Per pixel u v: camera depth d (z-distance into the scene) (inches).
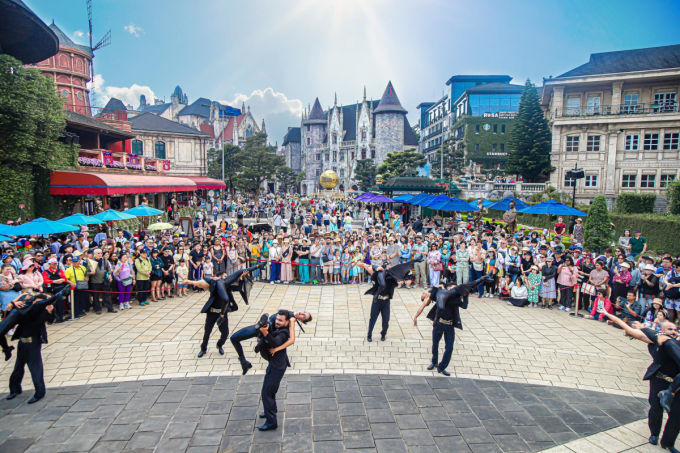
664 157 1448.1
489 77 3041.3
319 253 619.5
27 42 751.7
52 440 234.1
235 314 469.4
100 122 1302.9
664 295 407.5
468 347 380.8
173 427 249.0
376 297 391.5
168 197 1556.3
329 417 263.0
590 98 1561.3
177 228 986.1
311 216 1349.7
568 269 497.0
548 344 389.1
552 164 1572.3
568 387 306.2
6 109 647.8
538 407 277.3
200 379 311.3
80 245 587.5
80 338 388.8
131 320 445.4
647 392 299.9
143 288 503.5
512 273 542.3
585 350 374.6
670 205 959.6
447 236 896.9
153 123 1998.0
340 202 2123.5
